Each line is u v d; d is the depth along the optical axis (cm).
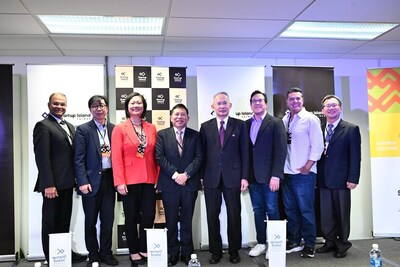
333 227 353
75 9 274
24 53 391
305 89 394
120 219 376
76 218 368
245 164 322
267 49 402
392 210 401
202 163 327
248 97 391
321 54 429
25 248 386
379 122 406
